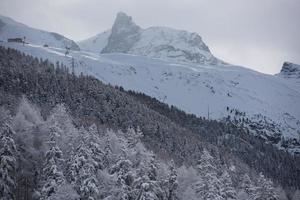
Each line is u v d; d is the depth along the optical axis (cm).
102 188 8988
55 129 9194
